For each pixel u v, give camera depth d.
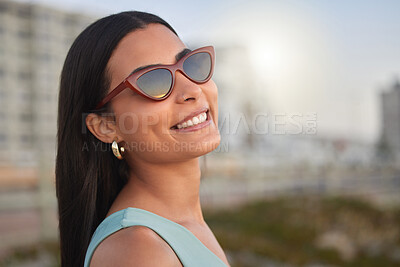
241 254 6.88
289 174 16.31
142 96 0.93
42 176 8.03
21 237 7.26
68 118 1.05
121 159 1.16
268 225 9.42
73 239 1.12
